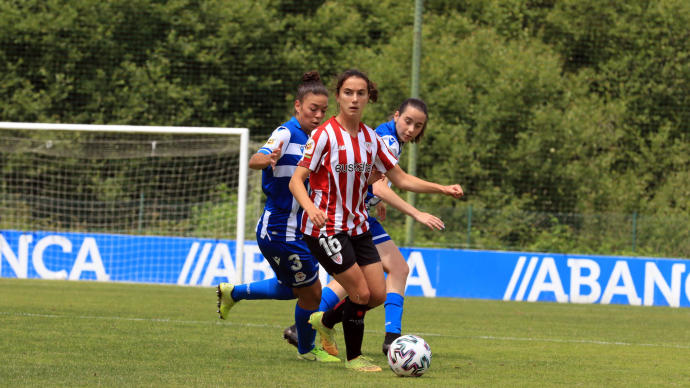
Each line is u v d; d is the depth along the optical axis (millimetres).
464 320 30906
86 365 16031
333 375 15672
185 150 62094
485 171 68438
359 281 15766
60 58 71812
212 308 31547
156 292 39156
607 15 76188
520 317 33188
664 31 74938
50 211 58594
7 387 13445
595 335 26750
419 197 67625
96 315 27031
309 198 15625
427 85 70188
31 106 69812
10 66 71312
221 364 16891
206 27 73562
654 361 19781
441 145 68312
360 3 80375
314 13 79750
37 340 19812
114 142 61000
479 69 71625
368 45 78625
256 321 26984
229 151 63500
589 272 43625
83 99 71750
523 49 74375
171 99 71500
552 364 18609
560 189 69312
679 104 75188
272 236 17859
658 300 43125
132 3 71688
